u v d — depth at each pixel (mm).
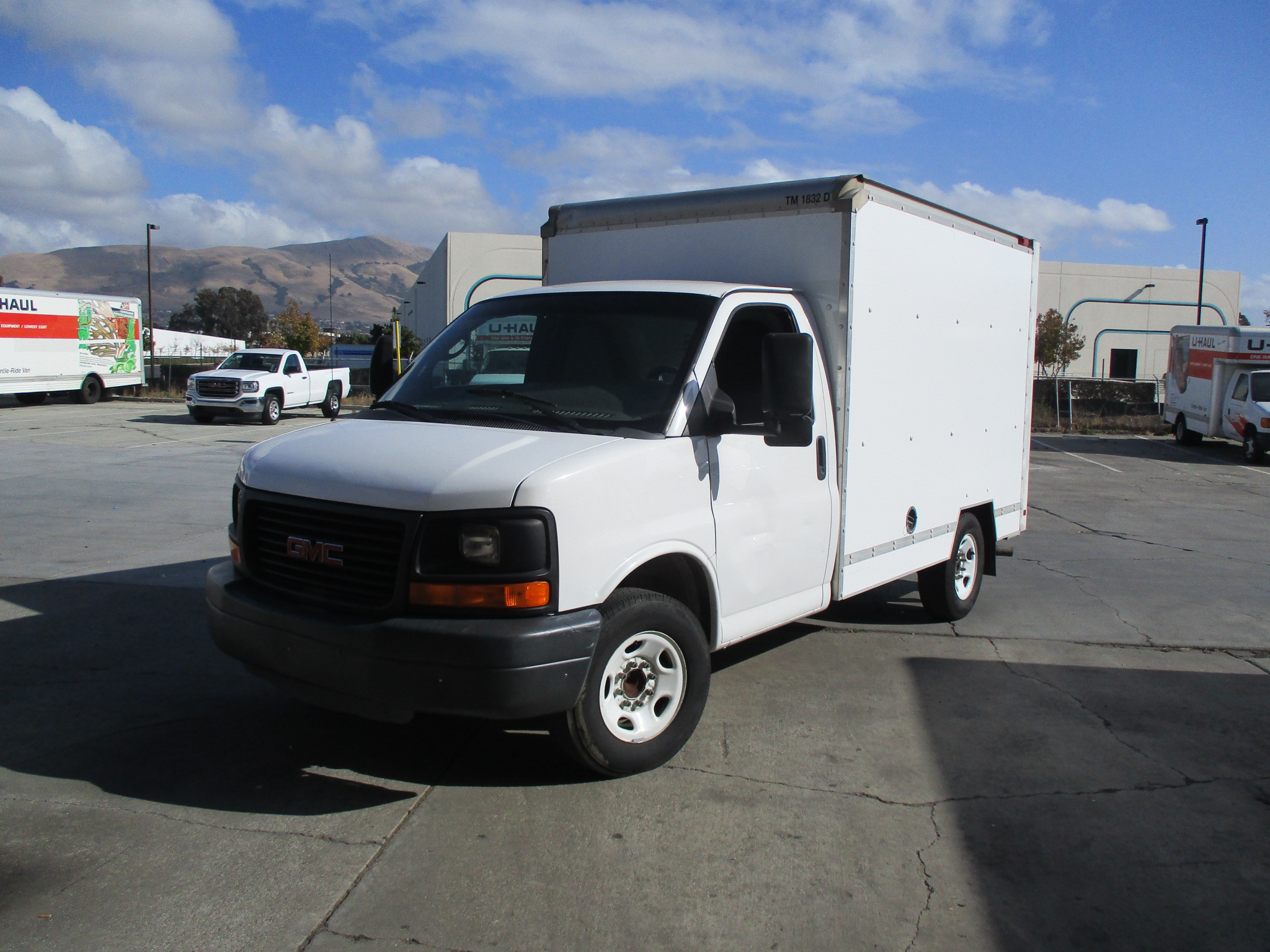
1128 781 4277
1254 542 11055
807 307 4977
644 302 4602
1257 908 3277
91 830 3561
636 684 4105
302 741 4430
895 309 5414
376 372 5273
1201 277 42844
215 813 3725
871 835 3693
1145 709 5227
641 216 5594
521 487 3543
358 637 3521
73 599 6785
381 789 3959
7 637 5910
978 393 6613
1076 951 3004
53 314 28703
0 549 8383
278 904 3102
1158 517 12969
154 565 7832
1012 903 3258
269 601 3857
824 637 6504
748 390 4766
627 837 3609
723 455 4340
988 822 3838
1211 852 3660
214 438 19688
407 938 2943
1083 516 12914
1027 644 6453
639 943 2959
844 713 5008
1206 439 26953
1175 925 3164
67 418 24625
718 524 4305
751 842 3605
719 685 5430
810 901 3225
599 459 3779
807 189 4945
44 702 4871
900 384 5562
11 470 13758
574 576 3633
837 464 5059
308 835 3555
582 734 3844
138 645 5793
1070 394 31500
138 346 32531
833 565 5117
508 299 5023
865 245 5027
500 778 4082
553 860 3424
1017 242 7039
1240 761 4539
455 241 46469
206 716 4711
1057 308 58656
